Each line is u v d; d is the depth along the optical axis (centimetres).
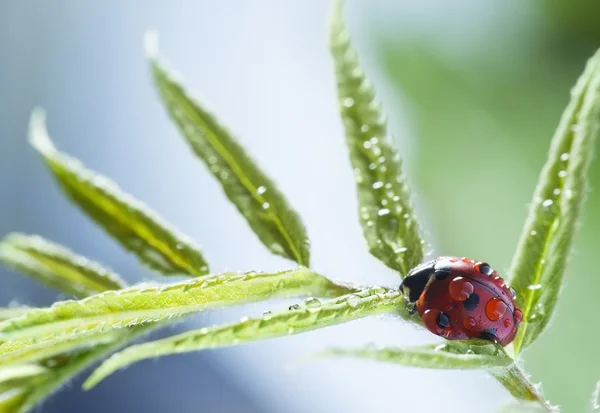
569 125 12
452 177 33
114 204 12
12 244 12
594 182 27
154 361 10
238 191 12
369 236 12
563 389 26
